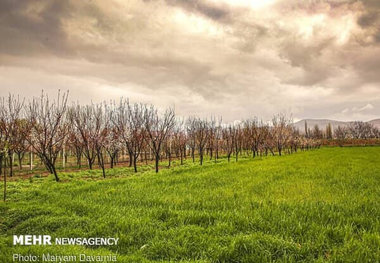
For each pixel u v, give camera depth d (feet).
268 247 18.35
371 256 16.49
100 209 29.37
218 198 33.01
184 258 18.17
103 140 88.02
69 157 148.46
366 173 51.26
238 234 20.94
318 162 76.28
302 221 23.09
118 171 81.25
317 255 17.65
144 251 19.53
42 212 30.14
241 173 55.26
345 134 400.26
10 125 67.87
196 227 22.67
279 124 132.67
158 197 34.06
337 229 20.59
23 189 47.55
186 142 129.08
